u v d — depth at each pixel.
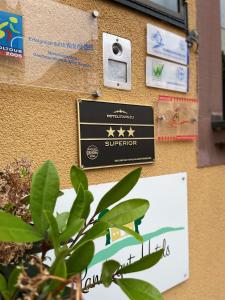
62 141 1.33
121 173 1.54
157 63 1.71
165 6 1.78
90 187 1.42
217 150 2.12
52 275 0.66
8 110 1.18
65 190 1.33
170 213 1.78
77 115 1.38
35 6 1.25
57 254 0.73
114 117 1.50
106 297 1.45
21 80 1.21
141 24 1.63
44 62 1.28
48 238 0.82
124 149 1.54
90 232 0.81
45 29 1.28
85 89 1.40
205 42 2.04
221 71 2.18
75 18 1.37
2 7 1.16
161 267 1.72
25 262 0.84
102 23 1.46
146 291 0.79
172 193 1.79
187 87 1.90
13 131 1.20
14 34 1.19
